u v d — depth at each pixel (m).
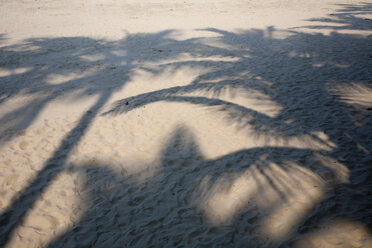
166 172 3.89
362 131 4.55
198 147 4.41
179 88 6.77
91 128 5.12
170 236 2.91
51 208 3.34
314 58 8.56
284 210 3.10
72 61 8.98
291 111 5.37
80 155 4.34
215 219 3.09
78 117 5.56
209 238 2.85
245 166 3.88
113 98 6.42
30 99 6.38
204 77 7.45
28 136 4.90
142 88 6.94
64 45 10.75
